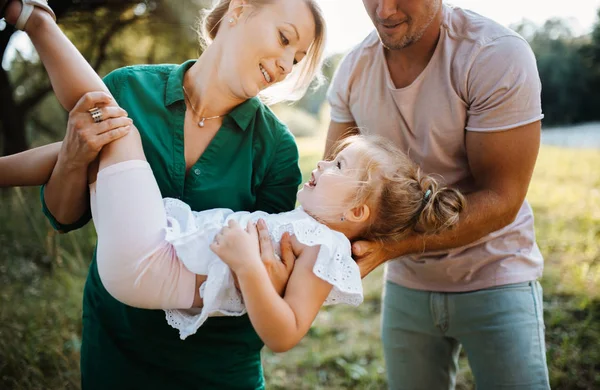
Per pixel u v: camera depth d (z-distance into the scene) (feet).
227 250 5.17
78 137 5.31
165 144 6.11
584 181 28.63
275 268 5.53
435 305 7.66
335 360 12.25
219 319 6.25
